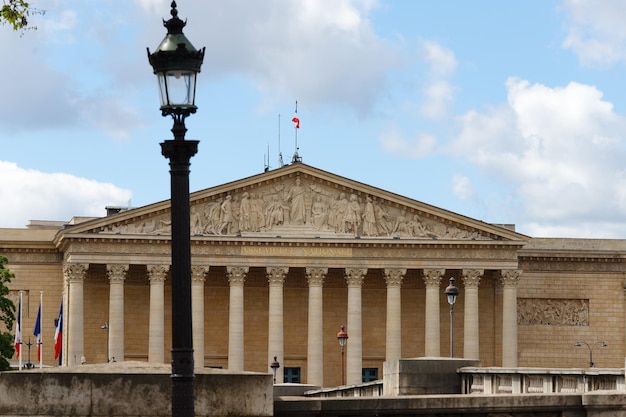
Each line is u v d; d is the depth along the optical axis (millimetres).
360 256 174125
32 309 179625
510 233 176125
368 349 180500
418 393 64250
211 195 172375
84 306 174875
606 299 189000
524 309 188000
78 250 169000
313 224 174250
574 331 188375
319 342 172125
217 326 178125
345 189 175125
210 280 178500
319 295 173000
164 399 41375
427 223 175750
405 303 181750
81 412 41219
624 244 191000
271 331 172000
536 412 44562
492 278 182000
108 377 41344
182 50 38469
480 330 181125
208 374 41281
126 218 170000
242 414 41312
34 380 41281
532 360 187625
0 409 41156
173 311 38750
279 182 174250
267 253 172625
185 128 39000
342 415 43688
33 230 180375
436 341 174250
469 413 44375
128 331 176750
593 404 44281
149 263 170125
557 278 188375
